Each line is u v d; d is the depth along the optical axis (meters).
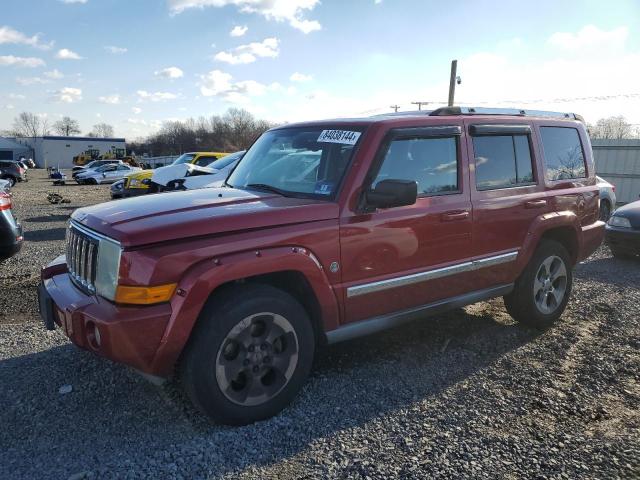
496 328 5.02
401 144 3.84
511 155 4.62
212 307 3.07
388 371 4.02
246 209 3.27
